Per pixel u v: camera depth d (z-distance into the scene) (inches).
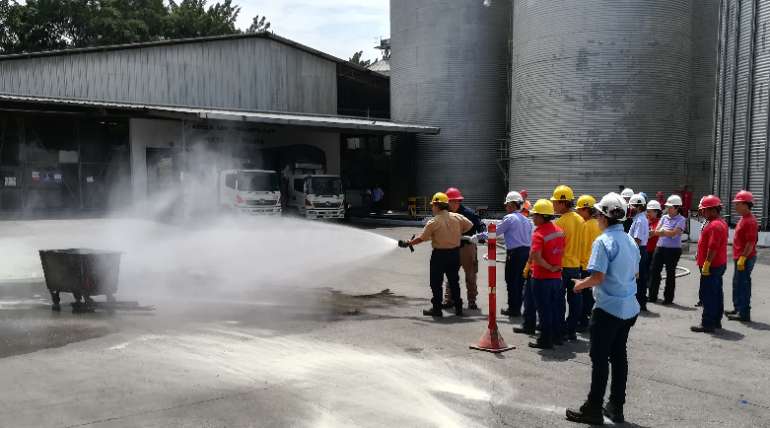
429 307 382.9
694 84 1196.5
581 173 1053.8
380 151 1684.3
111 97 1203.9
